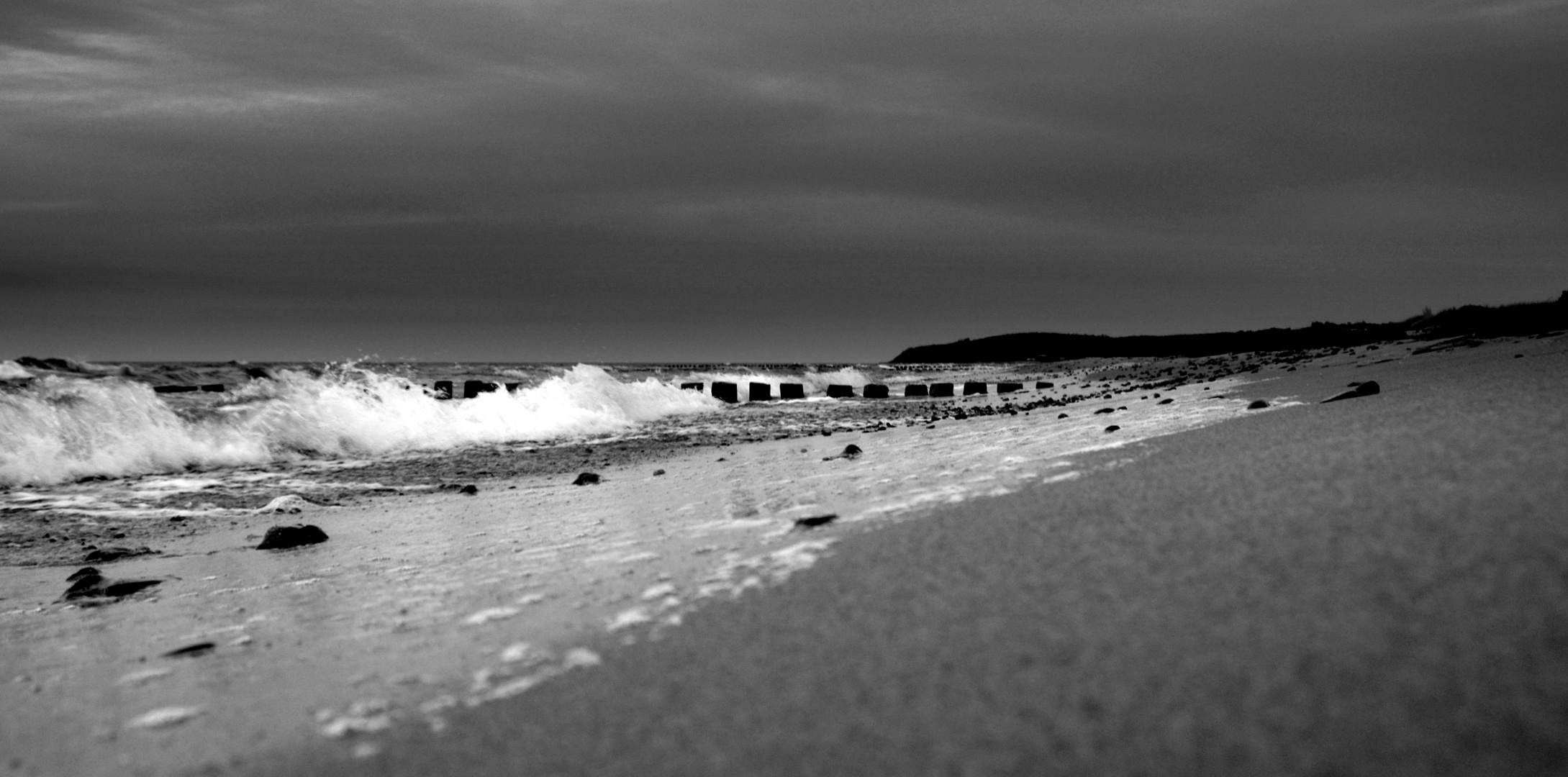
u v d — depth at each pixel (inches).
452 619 169.8
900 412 1019.3
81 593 229.0
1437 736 80.5
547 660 136.6
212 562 267.9
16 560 287.0
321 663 149.9
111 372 1035.3
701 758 95.7
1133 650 105.7
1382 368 546.0
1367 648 96.9
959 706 98.7
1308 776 77.5
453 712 120.2
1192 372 1192.2
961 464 309.3
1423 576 112.2
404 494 416.5
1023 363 3614.7
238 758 113.3
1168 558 136.6
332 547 279.0
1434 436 193.6
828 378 1926.7
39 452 474.3
